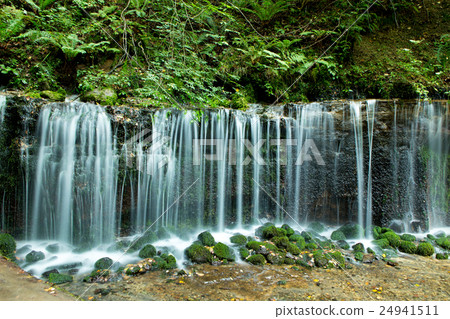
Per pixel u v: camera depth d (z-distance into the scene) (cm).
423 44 730
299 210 548
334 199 550
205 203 504
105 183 443
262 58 677
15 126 414
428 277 355
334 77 668
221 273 353
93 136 435
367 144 532
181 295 297
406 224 534
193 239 464
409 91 570
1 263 307
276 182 534
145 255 390
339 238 479
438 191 550
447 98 585
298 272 362
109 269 351
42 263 366
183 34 612
